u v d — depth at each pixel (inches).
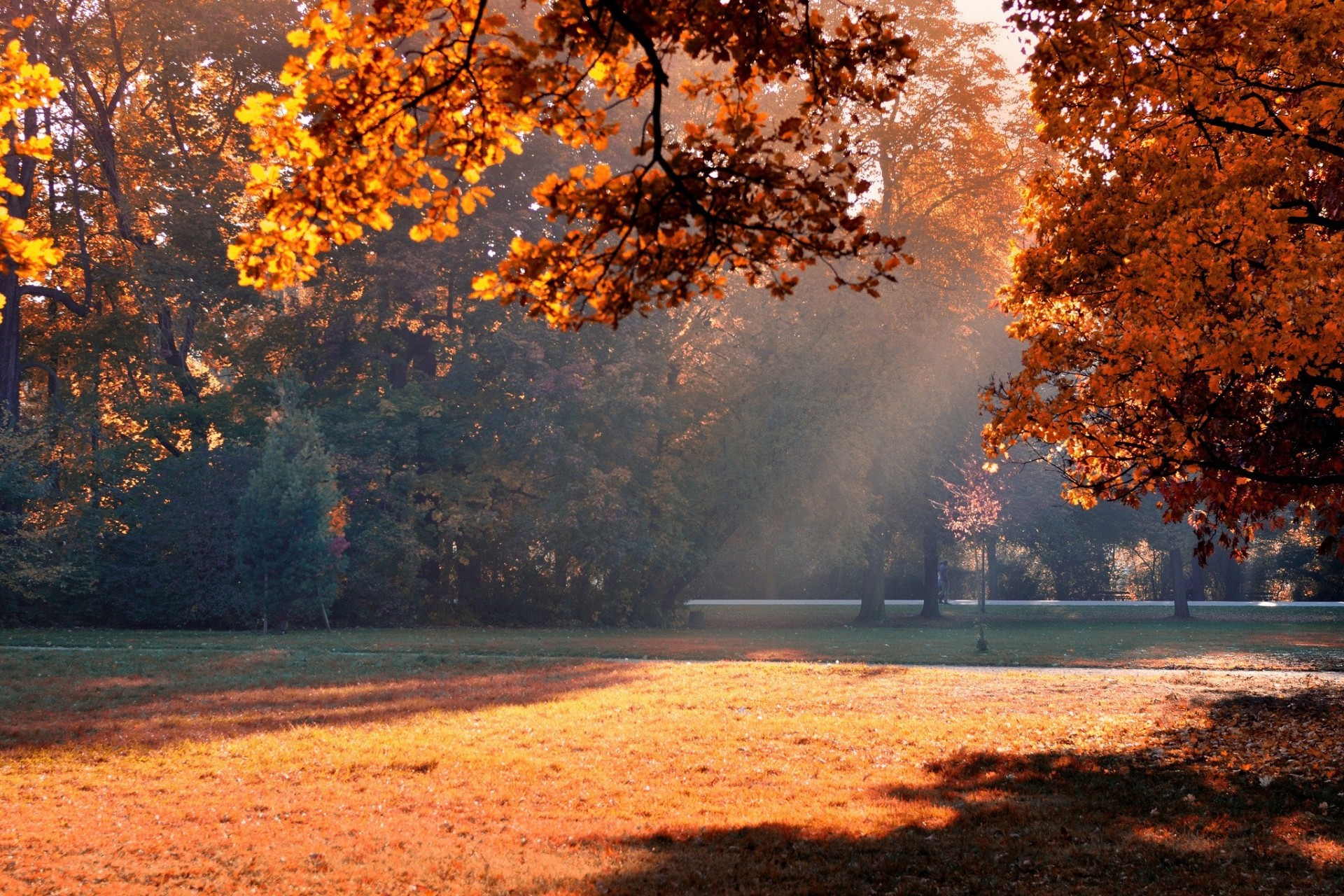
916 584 2345.0
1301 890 301.6
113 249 1549.0
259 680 839.1
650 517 1615.4
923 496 1708.9
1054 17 384.2
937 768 494.6
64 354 1589.6
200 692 772.6
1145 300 428.8
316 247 254.2
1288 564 2175.2
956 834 371.2
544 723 629.6
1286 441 498.3
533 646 1144.8
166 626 1387.8
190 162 1461.6
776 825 388.8
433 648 1106.1
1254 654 1042.7
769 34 242.2
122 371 1637.6
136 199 1487.5
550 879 323.6
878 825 386.6
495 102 249.0
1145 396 450.3
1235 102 426.3
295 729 610.9
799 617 1823.3
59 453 1508.4
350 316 1519.4
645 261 246.4
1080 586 2284.7
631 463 1652.3
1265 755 480.1
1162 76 409.4
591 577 1654.8
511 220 1491.1
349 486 1482.5
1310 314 376.2
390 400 1540.4
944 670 896.3
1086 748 522.9
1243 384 504.7
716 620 1771.7
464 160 252.5
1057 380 501.7
